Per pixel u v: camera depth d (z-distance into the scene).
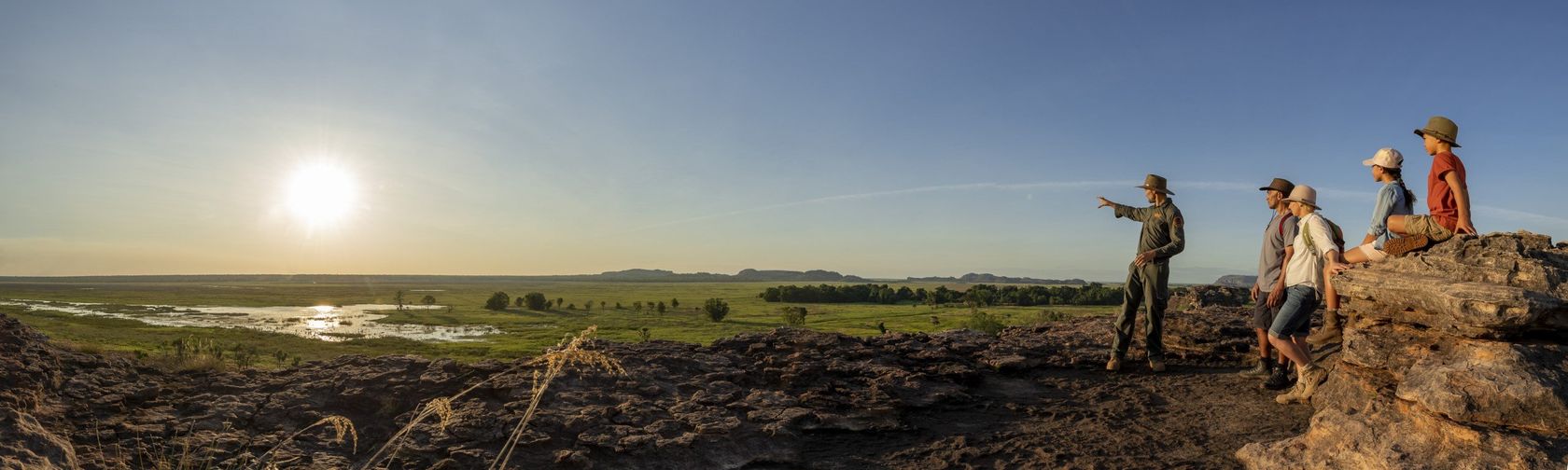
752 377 8.16
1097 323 12.34
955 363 9.38
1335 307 8.29
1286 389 7.92
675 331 112.38
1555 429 4.52
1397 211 6.54
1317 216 6.90
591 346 8.80
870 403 7.37
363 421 6.26
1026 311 145.88
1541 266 5.29
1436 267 5.89
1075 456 6.01
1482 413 4.71
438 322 133.50
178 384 6.80
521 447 5.70
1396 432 5.05
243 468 5.22
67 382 6.18
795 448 6.35
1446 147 6.21
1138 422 7.01
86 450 5.15
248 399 6.49
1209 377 8.84
